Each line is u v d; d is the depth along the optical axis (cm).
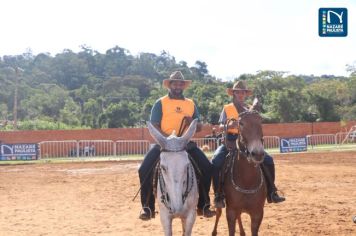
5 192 1783
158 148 814
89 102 7650
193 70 12244
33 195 1705
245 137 749
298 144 3691
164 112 818
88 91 9531
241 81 899
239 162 802
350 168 2408
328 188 1747
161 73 12988
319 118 5888
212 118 5531
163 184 740
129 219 1270
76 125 6538
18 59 14200
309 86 6881
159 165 765
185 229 770
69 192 1764
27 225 1211
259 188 805
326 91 6269
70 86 11475
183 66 13488
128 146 3697
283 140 3616
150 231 1130
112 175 2283
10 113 7944
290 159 2986
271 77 6681
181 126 813
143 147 3700
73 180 2119
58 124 5825
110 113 6134
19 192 1780
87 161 3186
